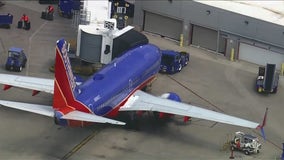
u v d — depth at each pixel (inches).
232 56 5300.2
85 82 3873.0
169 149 3774.6
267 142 3956.7
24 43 5236.2
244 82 4872.0
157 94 4539.9
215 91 4677.7
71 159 3582.7
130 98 4087.1
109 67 4136.3
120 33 4766.2
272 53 5147.6
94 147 3730.3
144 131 3966.5
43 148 3678.6
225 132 4030.5
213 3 5423.2
